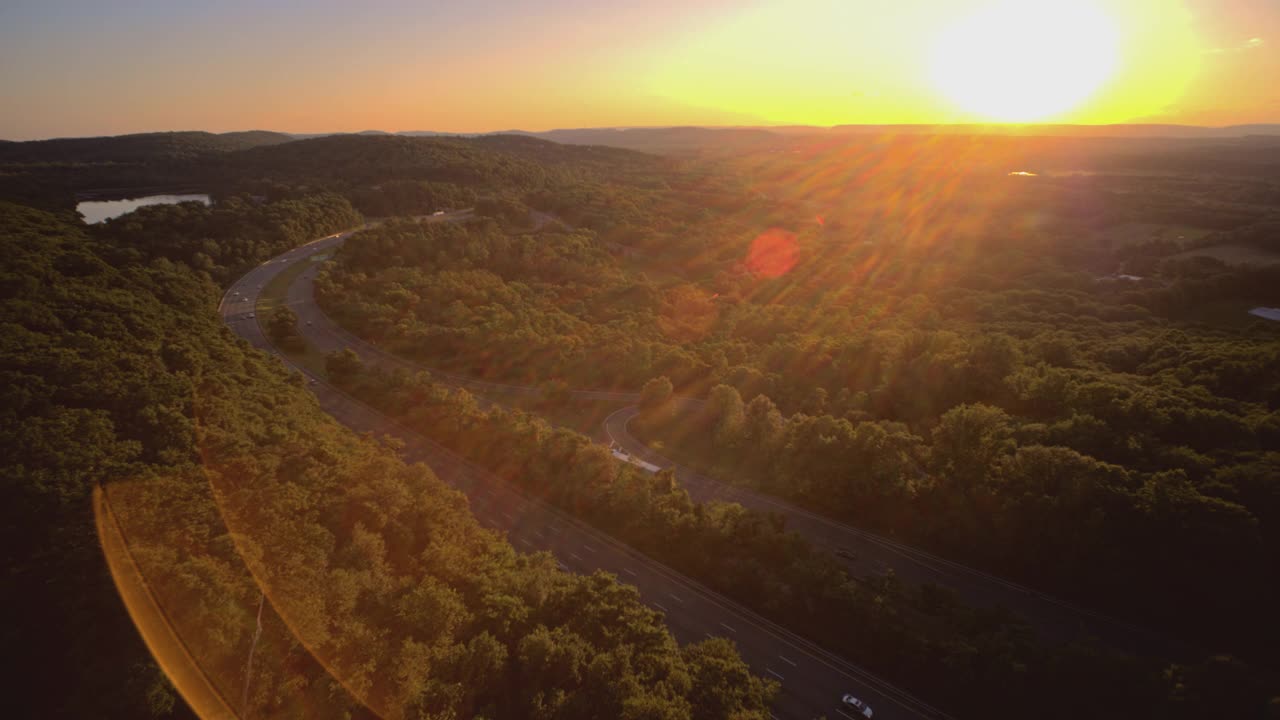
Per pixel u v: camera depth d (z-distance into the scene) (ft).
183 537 213.05
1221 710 215.92
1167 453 326.03
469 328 620.49
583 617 238.48
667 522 326.44
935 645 254.68
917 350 499.10
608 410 509.35
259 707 165.07
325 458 311.27
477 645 202.18
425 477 323.16
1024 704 236.63
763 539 310.45
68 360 329.31
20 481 226.99
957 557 325.62
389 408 473.26
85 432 268.82
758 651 272.31
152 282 549.95
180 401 317.01
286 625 185.78
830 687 255.70
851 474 354.95
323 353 595.88
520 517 363.15
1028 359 495.41
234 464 270.26
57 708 168.86
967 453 337.31
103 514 215.92
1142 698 226.38
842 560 326.85
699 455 435.12
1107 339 584.40
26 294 415.64
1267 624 256.11
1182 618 274.98
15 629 183.42
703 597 303.07
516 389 547.90
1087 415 358.84
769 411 427.33
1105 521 291.38
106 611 181.78
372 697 178.60
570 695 198.70
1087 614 289.33
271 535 228.22
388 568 244.83
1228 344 509.76
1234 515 269.23
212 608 179.32
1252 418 360.48
